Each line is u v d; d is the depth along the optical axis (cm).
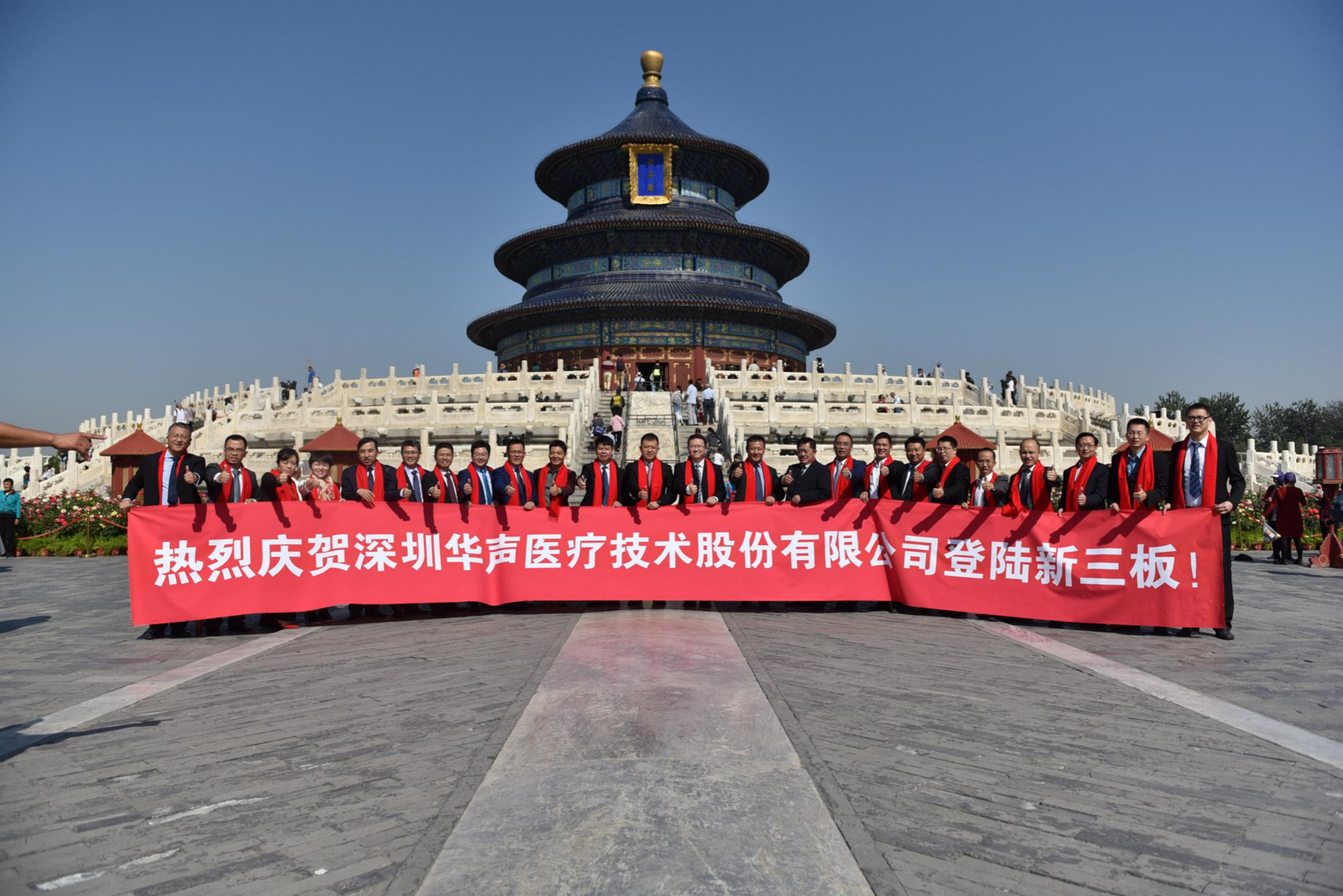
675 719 692
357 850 477
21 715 771
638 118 7100
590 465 1402
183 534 1196
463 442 3356
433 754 633
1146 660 964
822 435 3528
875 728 683
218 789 577
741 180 7138
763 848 465
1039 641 1070
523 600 1280
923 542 1262
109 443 3669
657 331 6203
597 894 418
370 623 1245
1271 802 541
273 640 1130
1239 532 2700
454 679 864
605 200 6838
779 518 1294
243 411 4116
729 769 582
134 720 746
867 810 521
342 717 739
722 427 3388
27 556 2608
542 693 777
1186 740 664
